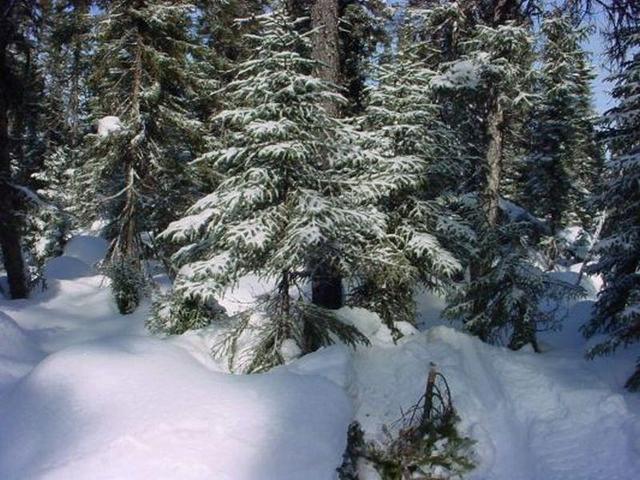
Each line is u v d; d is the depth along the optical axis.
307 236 7.59
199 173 16.45
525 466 7.54
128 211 15.43
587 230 30.19
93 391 6.37
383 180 9.98
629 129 11.30
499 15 13.14
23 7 15.35
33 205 15.38
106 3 15.69
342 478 6.21
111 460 5.25
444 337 10.32
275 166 8.41
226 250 8.65
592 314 12.72
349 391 7.92
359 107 15.55
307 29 13.55
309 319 8.95
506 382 9.54
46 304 14.96
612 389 9.14
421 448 7.10
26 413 6.22
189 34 16.44
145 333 11.63
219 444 5.60
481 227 11.83
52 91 18.56
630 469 7.04
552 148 25.34
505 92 13.00
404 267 10.11
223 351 9.09
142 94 14.95
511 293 11.00
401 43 14.71
